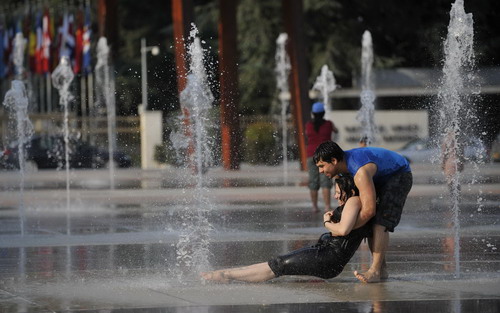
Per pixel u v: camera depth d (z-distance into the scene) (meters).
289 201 38.22
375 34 105.56
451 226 27.00
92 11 110.00
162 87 111.62
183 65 57.53
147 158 81.69
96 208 35.91
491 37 101.00
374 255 16.44
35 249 22.33
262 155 83.88
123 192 44.19
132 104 109.81
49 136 84.25
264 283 16.39
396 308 13.66
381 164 16.17
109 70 85.81
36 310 13.90
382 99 96.00
